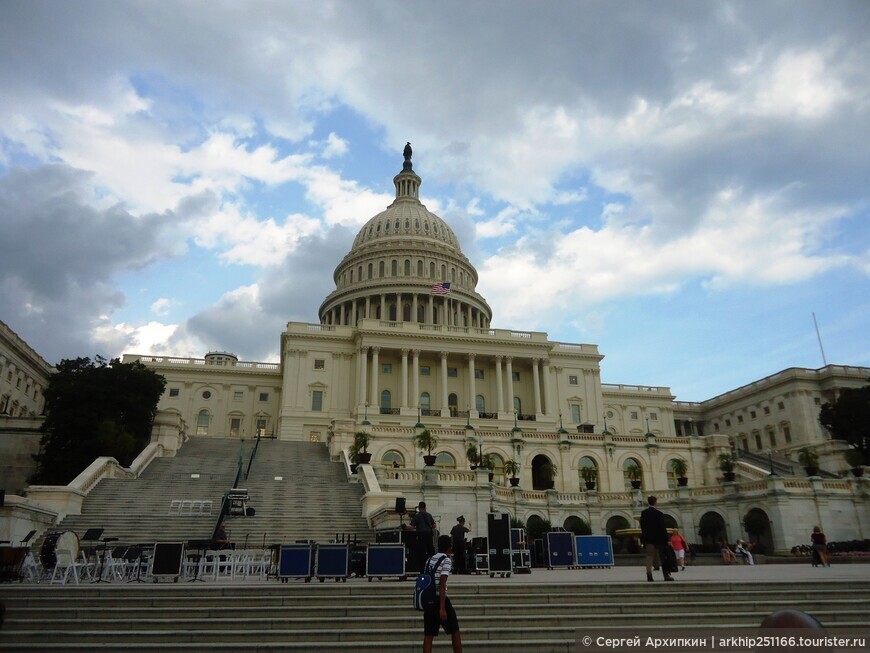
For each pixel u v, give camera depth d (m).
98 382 45.75
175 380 89.94
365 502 33.19
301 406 81.12
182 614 12.89
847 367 94.25
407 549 19.80
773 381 98.19
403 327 85.88
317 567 18.30
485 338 86.50
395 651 11.14
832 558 32.91
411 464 52.75
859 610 13.16
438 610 9.52
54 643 11.52
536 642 11.35
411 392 83.81
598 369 93.00
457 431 54.94
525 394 89.00
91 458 41.84
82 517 29.61
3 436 49.31
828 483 44.25
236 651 11.09
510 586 14.33
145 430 48.47
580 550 25.75
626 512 48.84
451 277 114.88
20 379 74.31
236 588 14.16
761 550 41.47
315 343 84.69
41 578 19.98
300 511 33.22
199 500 33.25
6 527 24.22
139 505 32.19
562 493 48.28
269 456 49.00
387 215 124.19
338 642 11.54
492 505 41.28
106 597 13.74
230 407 90.06
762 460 71.62
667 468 58.06
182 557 20.19
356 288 106.06
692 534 47.69
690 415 112.31
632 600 13.72
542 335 90.19
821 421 68.31
